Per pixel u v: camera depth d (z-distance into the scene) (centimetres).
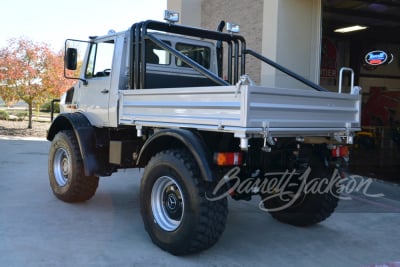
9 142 1405
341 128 443
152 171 428
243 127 349
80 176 576
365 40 1446
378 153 1261
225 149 397
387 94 1498
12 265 379
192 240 388
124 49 527
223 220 393
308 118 407
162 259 402
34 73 1616
